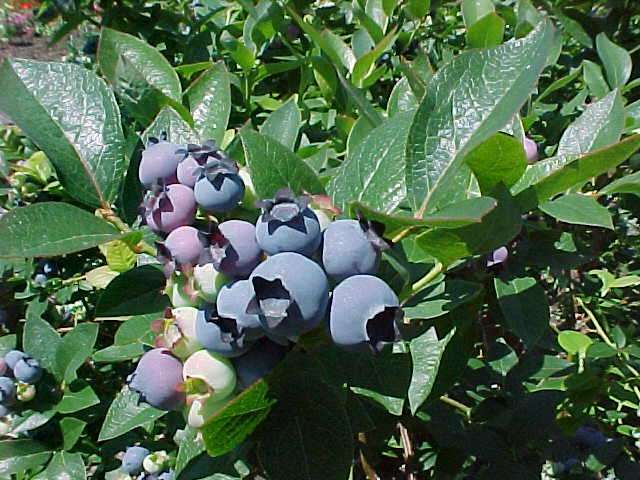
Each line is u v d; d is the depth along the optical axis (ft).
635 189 1.05
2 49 6.89
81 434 1.47
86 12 2.18
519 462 1.19
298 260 0.68
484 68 0.80
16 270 1.68
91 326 1.35
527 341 1.02
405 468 1.40
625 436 1.57
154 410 0.98
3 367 1.31
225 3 2.07
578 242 1.41
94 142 0.91
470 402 1.48
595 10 1.94
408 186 0.81
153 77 1.09
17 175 1.63
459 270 1.06
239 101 1.62
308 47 1.76
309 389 0.80
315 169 1.14
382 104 1.65
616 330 1.23
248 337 0.72
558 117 1.50
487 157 0.81
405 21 1.76
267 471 0.78
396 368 0.84
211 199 0.74
